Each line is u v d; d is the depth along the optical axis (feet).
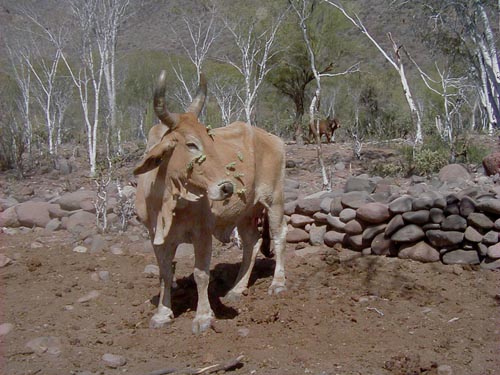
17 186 22.15
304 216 14.46
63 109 41.45
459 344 9.64
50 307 11.11
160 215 9.57
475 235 12.36
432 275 12.28
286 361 9.02
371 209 13.20
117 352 9.39
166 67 49.85
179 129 9.28
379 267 12.73
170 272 10.43
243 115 30.60
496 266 12.18
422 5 30.76
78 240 15.05
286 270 12.91
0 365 8.84
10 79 43.96
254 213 11.94
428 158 20.72
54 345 9.44
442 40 32.22
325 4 38.63
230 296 11.56
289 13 36.04
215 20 41.70
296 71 38.29
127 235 15.29
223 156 10.78
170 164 9.32
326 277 12.46
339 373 8.64
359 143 26.71
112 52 29.63
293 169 22.77
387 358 9.11
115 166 20.88
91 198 16.52
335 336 9.91
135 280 12.49
